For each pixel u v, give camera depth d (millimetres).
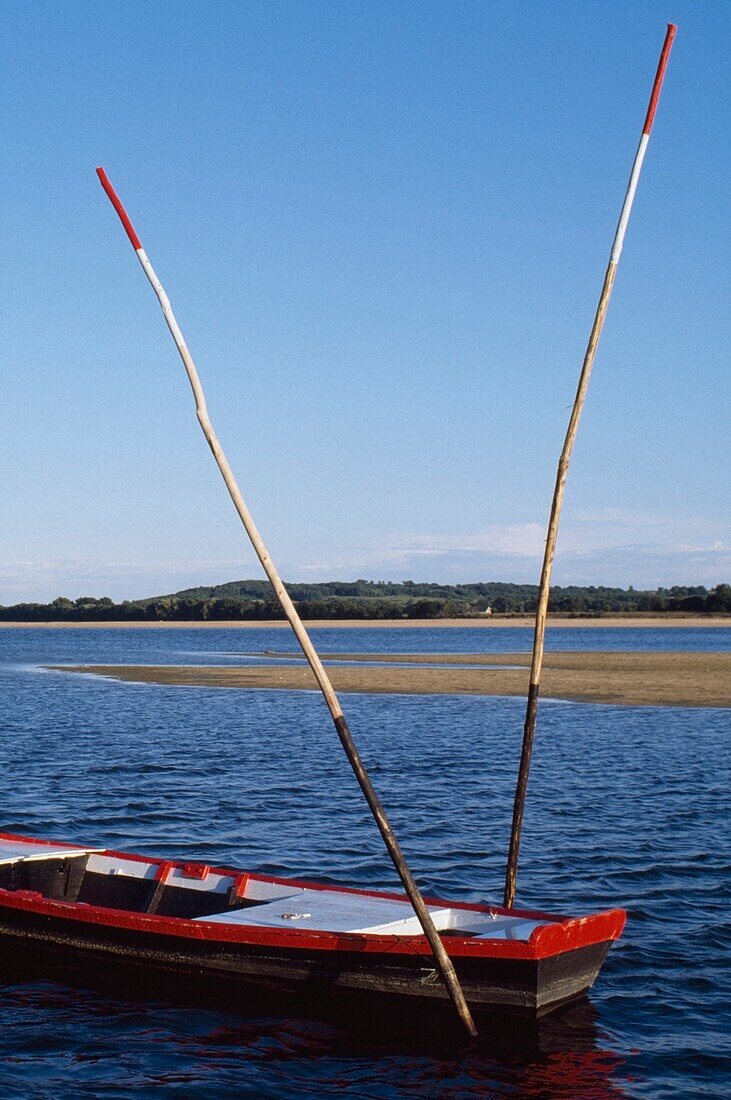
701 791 26031
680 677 61000
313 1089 10609
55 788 26625
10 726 40219
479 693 52281
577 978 11766
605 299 13039
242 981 12406
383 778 28203
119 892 15000
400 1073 10891
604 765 30094
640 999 12859
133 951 12938
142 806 24266
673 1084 10758
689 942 14867
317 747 34094
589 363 13094
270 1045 11492
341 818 22953
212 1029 11867
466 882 17828
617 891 17281
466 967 11438
